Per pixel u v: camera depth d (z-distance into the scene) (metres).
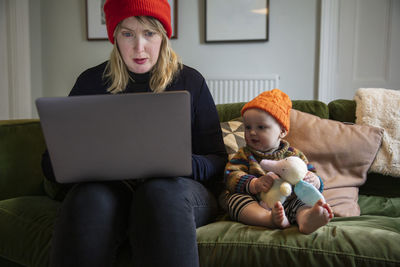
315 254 0.78
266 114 1.06
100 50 2.96
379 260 0.74
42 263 0.90
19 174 1.26
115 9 1.03
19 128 1.30
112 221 0.78
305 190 0.88
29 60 2.86
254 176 1.01
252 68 2.79
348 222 0.97
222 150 1.13
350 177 1.27
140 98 0.69
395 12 2.56
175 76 1.15
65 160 0.76
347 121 1.43
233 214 0.97
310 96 2.74
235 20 2.76
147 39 1.06
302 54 2.72
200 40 2.83
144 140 0.74
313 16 2.67
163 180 0.83
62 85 3.05
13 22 2.79
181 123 0.73
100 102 0.69
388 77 2.62
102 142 0.74
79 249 0.71
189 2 2.81
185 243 0.74
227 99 2.80
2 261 1.03
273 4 2.72
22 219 1.01
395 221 0.99
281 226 0.88
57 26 3.00
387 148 1.30
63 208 0.77
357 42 2.64
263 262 0.80
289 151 1.09
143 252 0.73
